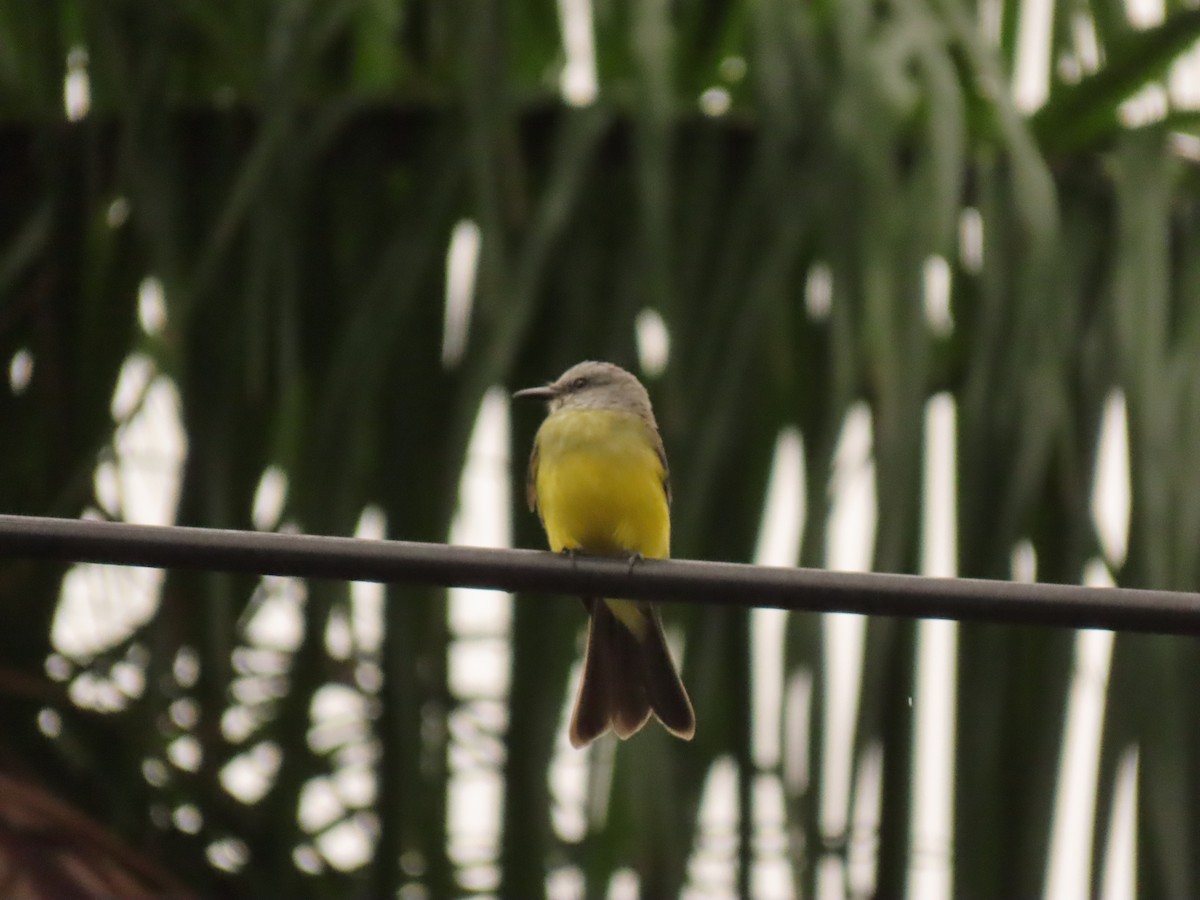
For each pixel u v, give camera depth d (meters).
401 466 11.25
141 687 11.75
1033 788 10.51
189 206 12.02
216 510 11.38
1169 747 10.48
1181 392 11.21
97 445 12.11
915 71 12.13
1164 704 10.55
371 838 11.02
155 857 11.53
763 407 11.15
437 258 11.56
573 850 11.84
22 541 8.73
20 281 12.31
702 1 12.41
